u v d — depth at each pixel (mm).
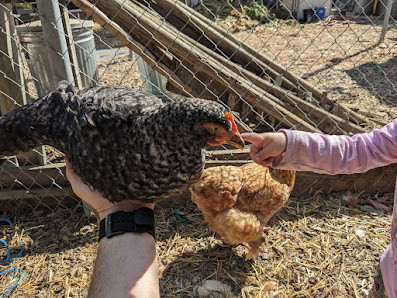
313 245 802
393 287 438
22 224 864
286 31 2713
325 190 958
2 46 781
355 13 3158
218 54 1005
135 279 315
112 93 447
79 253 782
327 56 2076
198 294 694
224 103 956
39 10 701
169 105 420
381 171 931
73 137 430
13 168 872
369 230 838
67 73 752
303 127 938
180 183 449
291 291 699
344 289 694
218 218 727
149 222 368
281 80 1123
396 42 2246
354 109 1217
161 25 896
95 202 448
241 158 917
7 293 689
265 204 724
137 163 419
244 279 727
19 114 445
